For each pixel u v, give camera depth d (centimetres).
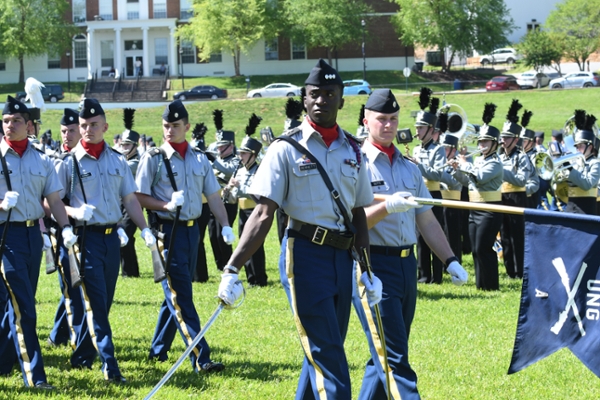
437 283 1291
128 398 663
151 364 786
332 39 6688
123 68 7181
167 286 768
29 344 693
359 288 546
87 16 7181
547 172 1330
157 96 6381
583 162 1307
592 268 494
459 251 1349
